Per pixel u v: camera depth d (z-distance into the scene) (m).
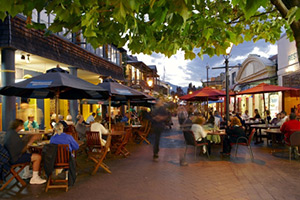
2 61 8.36
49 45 10.48
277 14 5.75
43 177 5.99
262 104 18.64
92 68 15.06
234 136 8.16
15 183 5.49
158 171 6.43
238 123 8.23
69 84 5.71
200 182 5.43
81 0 2.83
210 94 12.81
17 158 5.18
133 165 7.15
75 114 13.67
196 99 18.08
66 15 2.95
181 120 17.97
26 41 9.00
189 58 4.50
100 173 6.29
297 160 7.54
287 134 7.61
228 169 6.53
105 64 17.58
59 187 4.97
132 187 5.14
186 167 6.82
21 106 8.65
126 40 3.90
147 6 3.41
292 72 13.96
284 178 5.64
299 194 4.60
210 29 3.55
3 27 8.09
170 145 11.07
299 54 2.52
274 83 17.00
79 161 7.77
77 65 12.93
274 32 5.69
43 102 12.96
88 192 4.86
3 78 8.31
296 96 13.70
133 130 12.01
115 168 6.80
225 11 5.21
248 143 7.80
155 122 8.74
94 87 6.46
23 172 6.50
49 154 4.91
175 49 4.27
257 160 7.60
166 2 2.76
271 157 8.03
